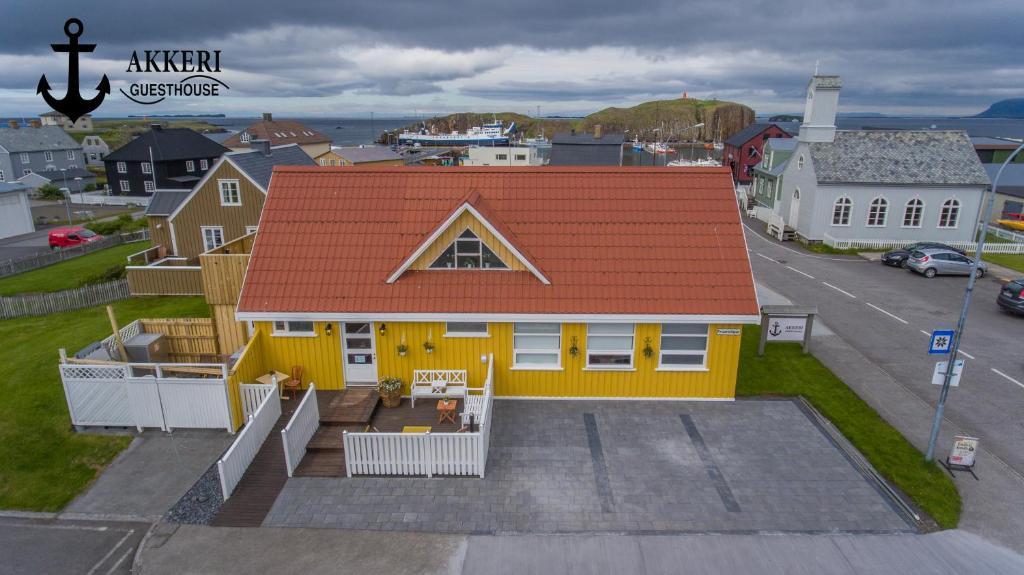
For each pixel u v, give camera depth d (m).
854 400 17.28
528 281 16.66
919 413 16.67
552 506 12.53
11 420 15.66
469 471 13.49
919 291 28.47
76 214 56.62
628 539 11.61
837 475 13.72
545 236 17.50
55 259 35.75
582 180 18.72
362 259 17.08
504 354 16.81
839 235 38.75
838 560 11.14
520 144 125.56
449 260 16.97
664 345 16.80
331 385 17.23
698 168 18.88
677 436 15.27
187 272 26.75
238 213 30.86
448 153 111.25
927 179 37.00
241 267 17.91
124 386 15.03
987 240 39.19
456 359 16.86
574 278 16.70
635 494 12.94
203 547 11.37
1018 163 52.53
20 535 11.77
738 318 16.05
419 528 11.88
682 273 16.80
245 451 13.62
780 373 18.98
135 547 11.44
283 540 11.55
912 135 39.28
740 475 13.66
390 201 18.30
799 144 40.88
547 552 11.27
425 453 13.39
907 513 12.45
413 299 16.28
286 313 16.08
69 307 25.38
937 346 13.43
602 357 16.97
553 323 16.61
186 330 18.66
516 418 16.11
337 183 18.67
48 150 76.38
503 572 10.78
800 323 19.95
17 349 20.69
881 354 20.75
